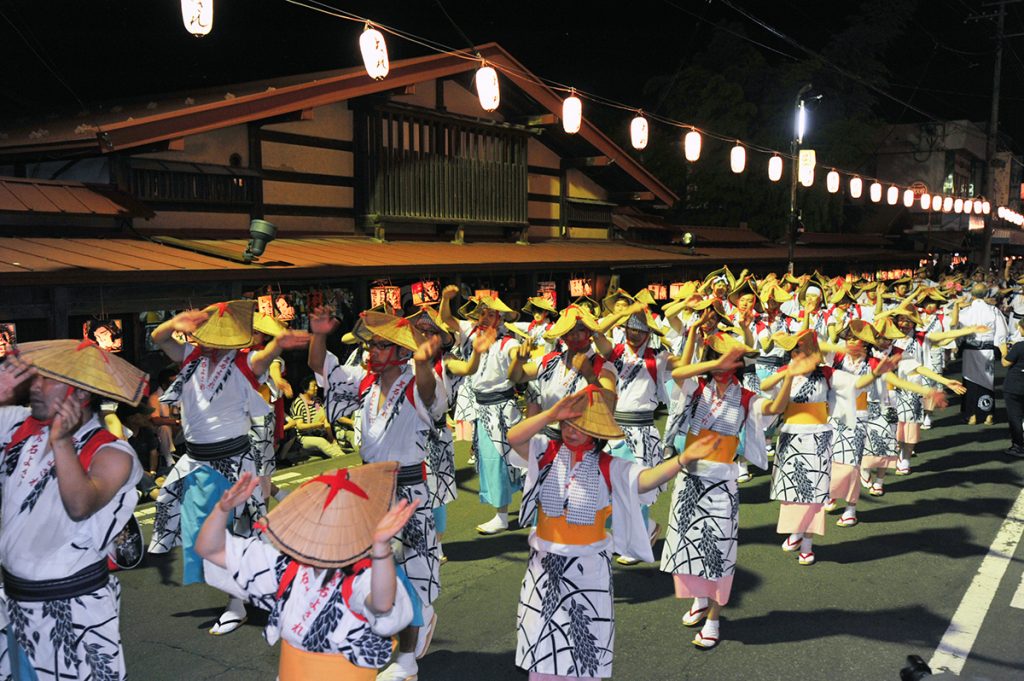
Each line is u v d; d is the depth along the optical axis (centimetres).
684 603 627
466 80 1588
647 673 512
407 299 1379
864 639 560
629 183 2075
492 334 605
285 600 304
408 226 1521
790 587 656
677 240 2406
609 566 432
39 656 350
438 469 682
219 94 1463
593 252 1803
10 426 359
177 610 609
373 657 298
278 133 1275
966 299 1392
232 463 575
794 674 510
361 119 1395
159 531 591
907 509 873
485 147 1642
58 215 979
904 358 823
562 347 681
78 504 322
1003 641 557
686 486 562
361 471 316
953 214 4291
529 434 422
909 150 4200
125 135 990
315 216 1351
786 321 1212
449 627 579
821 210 3328
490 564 707
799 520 695
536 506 438
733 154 1816
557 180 1939
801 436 689
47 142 998
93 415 357
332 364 550
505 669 516
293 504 304
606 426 415
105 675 358
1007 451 1126
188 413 570
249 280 1055
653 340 935
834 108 3662
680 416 584
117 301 909
